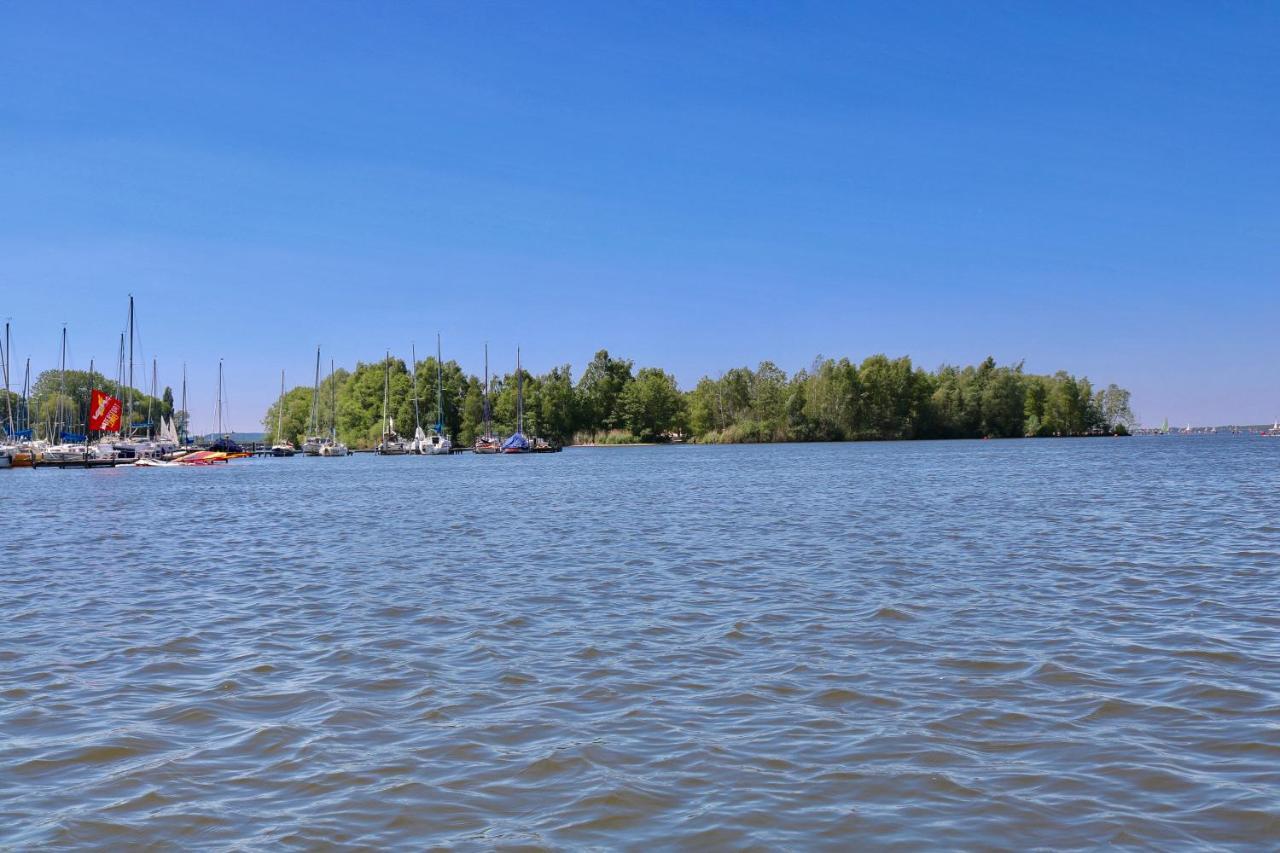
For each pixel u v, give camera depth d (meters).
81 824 9.37
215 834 9.12
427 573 25.48
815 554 27.83
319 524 41.62
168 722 12.51
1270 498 46.94
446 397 196.12
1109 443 188.25
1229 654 15.06
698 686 13.80
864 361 199.38
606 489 64.62
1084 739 11.28
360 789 10.13
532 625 18.19
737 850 8.62
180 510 51.69
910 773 10.32
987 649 15.66
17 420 141.50
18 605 21.42
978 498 49.53
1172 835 8.77
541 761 10.83
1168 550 27.62
